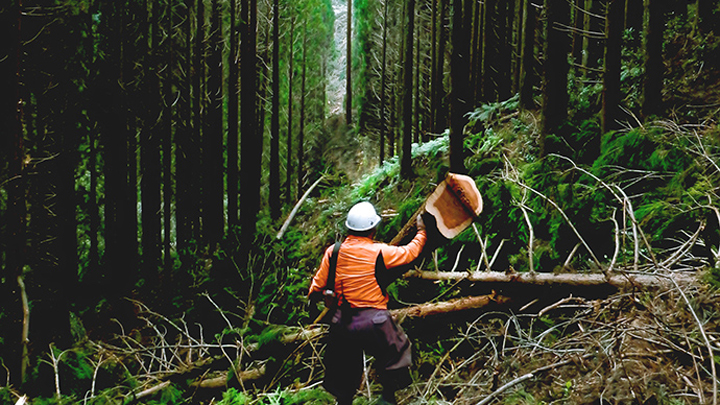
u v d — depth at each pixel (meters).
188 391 5.03
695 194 4.62
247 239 8.15
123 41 8.68
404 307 5.17
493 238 5.33
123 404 4.67
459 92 6.57
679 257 4.18
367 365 4.45
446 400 3.92
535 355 3.96
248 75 9.44
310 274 6.66
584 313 4.01
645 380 3.12
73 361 5.45
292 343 4.86
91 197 8.84
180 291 8.10
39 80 7.24
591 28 8.49
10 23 6.03
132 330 7.20
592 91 7.66
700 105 6.43
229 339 5.80
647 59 6.32
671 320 3.57
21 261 5.39
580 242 4.86
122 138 8.52
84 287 8.10
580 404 3.27
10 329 5.96
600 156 5.75
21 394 4.96
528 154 7.29
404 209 6.46
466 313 4.62
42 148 7.52
